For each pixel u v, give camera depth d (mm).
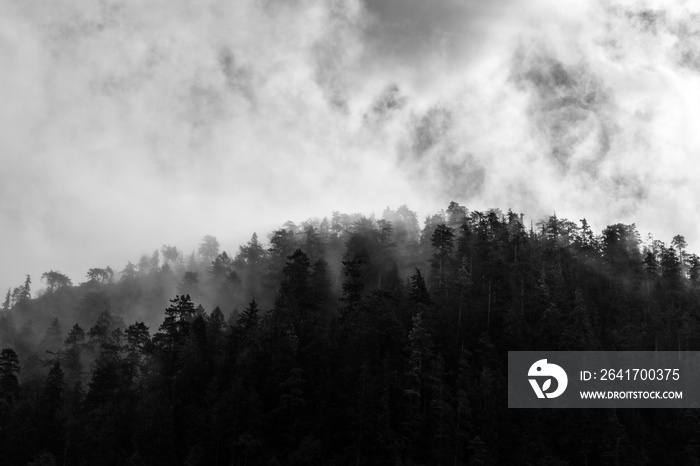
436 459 101125
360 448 101188
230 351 120938
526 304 136375
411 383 109375
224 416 102312
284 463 100750
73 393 123938
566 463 101375
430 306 126375
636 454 106875
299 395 109625
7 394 119750
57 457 107250
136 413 111375
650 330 134750
